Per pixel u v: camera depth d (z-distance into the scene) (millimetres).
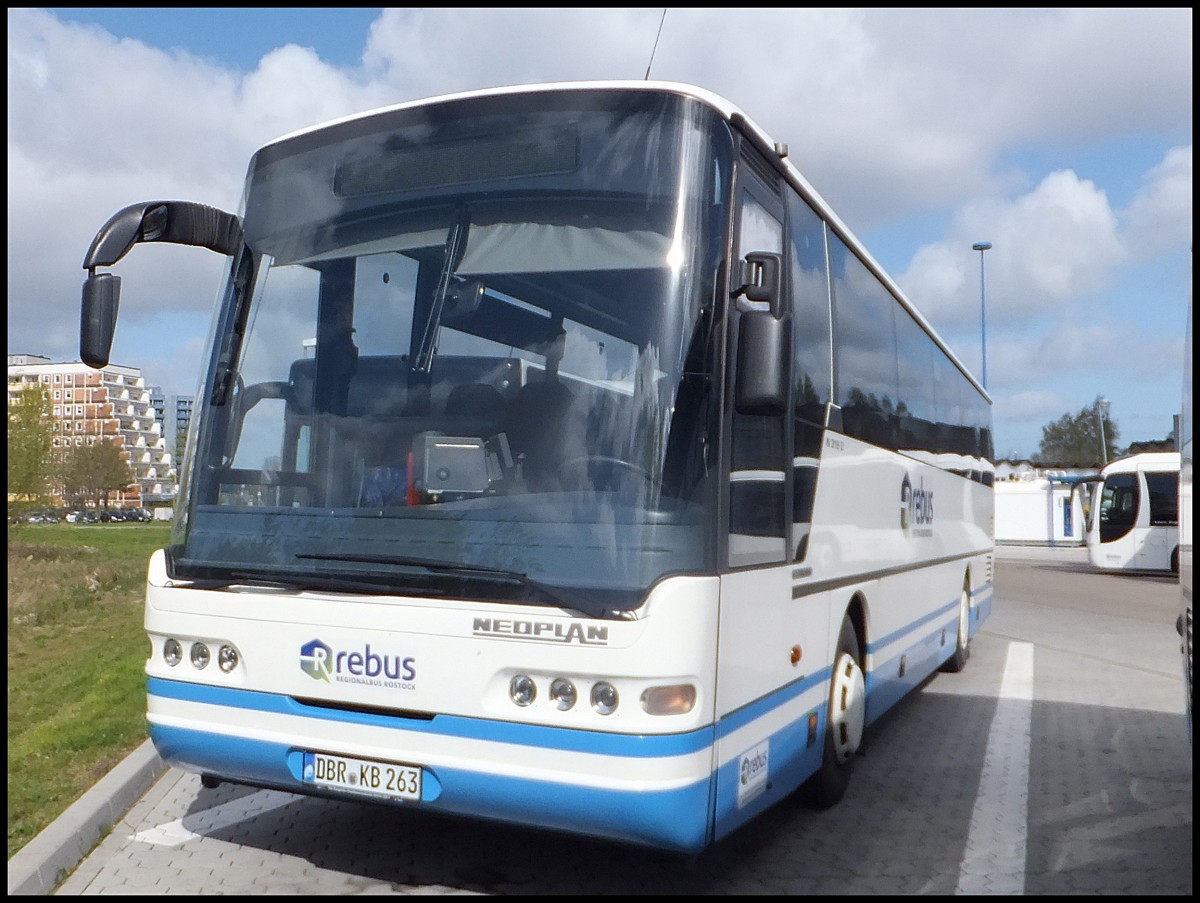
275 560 4809
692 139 4727
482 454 4590
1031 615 19141
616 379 4496
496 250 4855
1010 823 6195
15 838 5328
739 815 4680
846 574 6621
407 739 4441
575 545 4320
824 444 6219
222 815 6066
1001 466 60219
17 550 34125
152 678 5023
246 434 5062
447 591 4434
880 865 5434
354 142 5250
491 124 5004
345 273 5102
